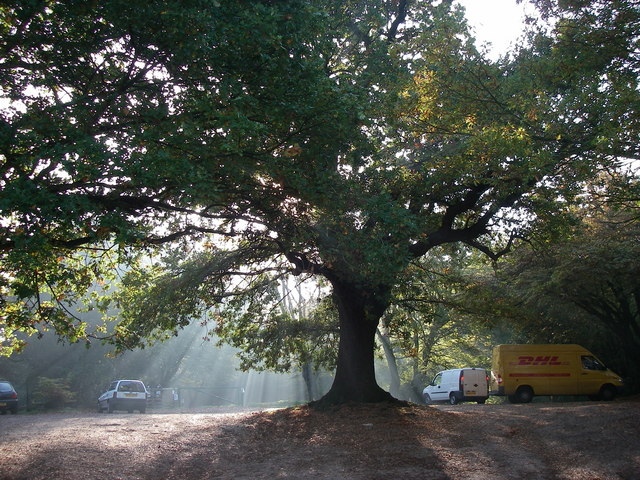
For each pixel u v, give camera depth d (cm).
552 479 880
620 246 2189
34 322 1059
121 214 841
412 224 1106
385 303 1595
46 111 859
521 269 2602
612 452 1014
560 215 1572
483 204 1656
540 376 2558
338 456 1084
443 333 3828
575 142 1284
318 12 919
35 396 3625
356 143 1089
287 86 926
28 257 744
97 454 1055
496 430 1330
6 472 895
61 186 829
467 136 1356
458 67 1309
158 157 814
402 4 1594
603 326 3022
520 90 1317
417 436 1261
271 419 1566
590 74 1259
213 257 1650
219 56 873
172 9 804
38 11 829
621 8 1246
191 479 927
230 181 1011
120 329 1292
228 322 1989
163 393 4019
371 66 1358
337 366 1772
